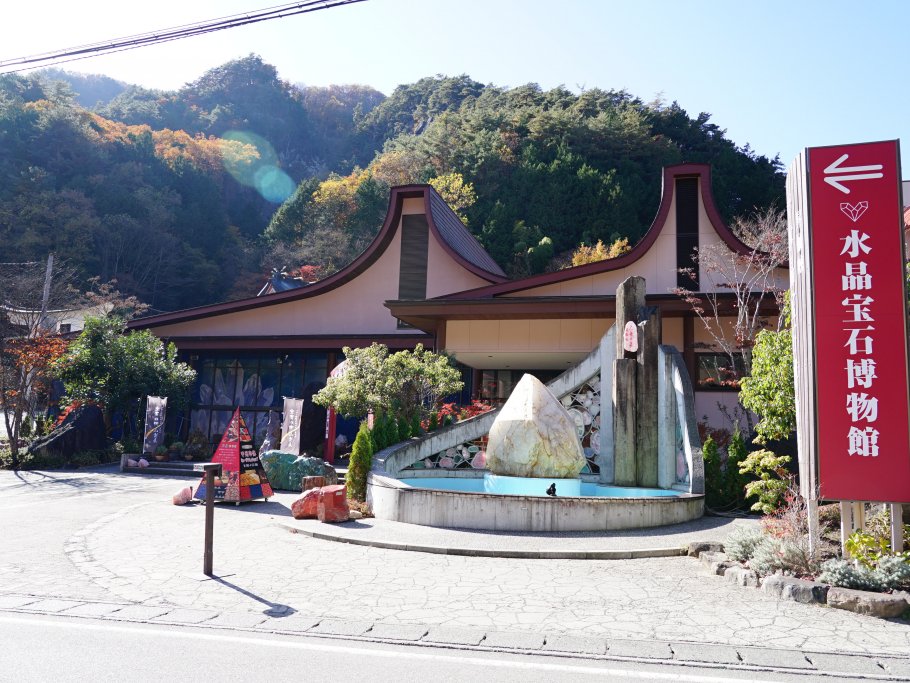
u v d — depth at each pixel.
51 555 8.69
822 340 7.51
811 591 6.63
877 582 6.67
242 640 5.36
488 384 27.00
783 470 11.21
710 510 12.56
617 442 13.81
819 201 7.68
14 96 79.81
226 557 8.70
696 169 23.16
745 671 4.78
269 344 26.55
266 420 27.56
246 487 13.94
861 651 5.21
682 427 13.04
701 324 21.44
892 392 7.22
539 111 73.44
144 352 24.80
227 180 100.75
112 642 5.27
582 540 9.66
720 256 22.31
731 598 6.83
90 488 16.50
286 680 4.51
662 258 23.00
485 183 66.69
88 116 83.06
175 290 71.25
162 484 17.59
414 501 11.17
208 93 134.62
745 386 11.52
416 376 17.39
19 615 6.01
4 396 22.48
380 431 15.38
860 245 7.47
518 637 5.50
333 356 26.75
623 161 65.25
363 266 28.08
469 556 8.96
